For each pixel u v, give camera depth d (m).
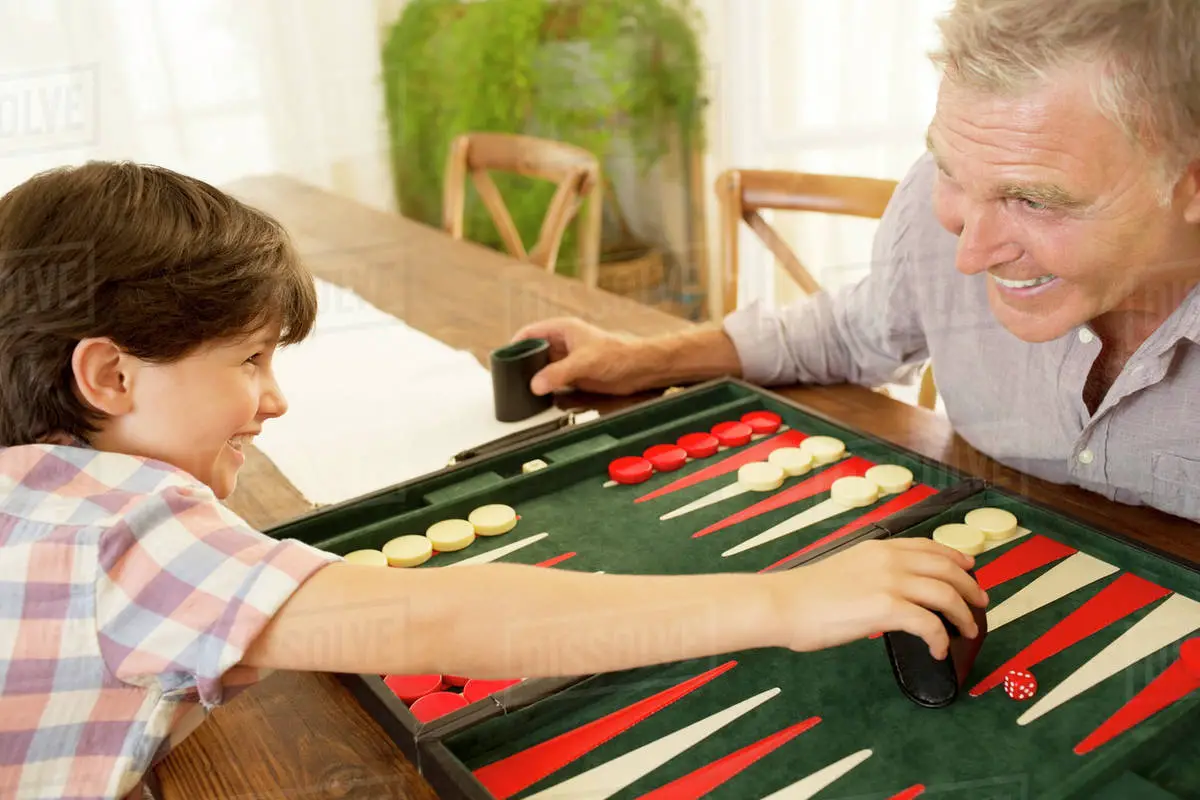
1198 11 0.66
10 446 0.70
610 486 1.05
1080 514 0.94
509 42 2.36
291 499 1.07
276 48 2.21
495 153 2.04
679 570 0.90
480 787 0.63
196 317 0.68
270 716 0.75
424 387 1.32
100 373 0.66
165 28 2.09
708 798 0.65
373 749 0.71
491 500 1.01
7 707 0.63
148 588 0.64
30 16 1.98
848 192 1.55
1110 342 0.93
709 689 0.74
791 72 2.19
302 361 1.39
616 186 2.24
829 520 0.96
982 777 0.65
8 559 0.64
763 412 1.17
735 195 1.65
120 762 0.66
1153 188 0.73
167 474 0.68
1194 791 0.65
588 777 0.67
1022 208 0.78
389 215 1.91
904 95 1.99
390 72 2.33
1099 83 0.69
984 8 0.71
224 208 0.73
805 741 0.69
